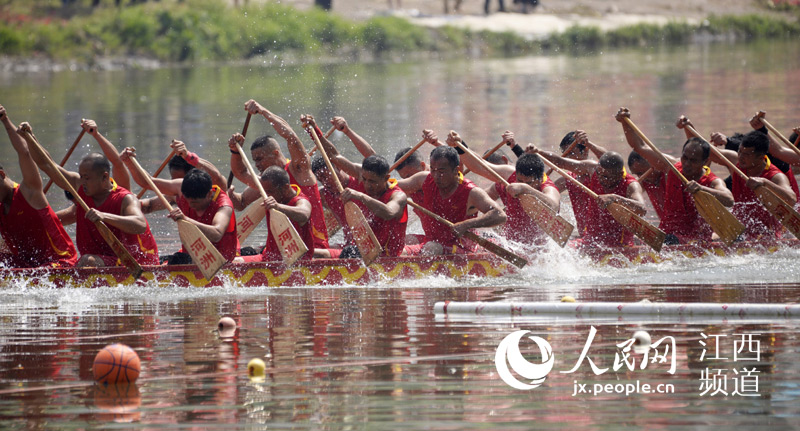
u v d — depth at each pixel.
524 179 29.33
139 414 14.41
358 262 27.19
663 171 31.36
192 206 27.02
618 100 89.38
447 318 21.28
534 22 190.88
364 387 15.65
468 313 21.91
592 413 14.26
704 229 31.48
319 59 159.62
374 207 27.08
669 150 56.34
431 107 85.75
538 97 93.81
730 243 29.52
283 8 170.38
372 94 99.25
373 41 165.38
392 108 85.25
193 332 20.03
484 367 16.77
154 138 66.50
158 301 24.20
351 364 17.08
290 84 112.56
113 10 162.38
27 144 25.77
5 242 26.58
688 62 134.75
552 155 31.78
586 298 23.59
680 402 14.69
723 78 108.94
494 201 29.94
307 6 185.25
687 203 31.03
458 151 30.55
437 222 29.11
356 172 30.39
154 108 87.75
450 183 28.23
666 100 88.12
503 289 25.55
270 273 26.75
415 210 29.91
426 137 30.66
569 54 161.88
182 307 23.25
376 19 171.12
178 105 90.19
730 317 20.66
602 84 106.56
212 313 22.33
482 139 63.25
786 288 24.59
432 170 28.06
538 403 14.76
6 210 26.14
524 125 71.56
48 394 15.44
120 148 61.00
